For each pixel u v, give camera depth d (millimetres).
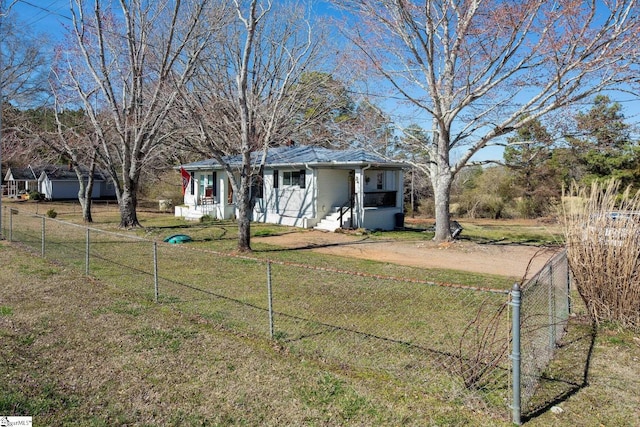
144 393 3914
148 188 38969
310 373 4379
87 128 20703
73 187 42812
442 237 15078
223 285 8156
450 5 13359
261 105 15320
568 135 13102
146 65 16391
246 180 12625
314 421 3488
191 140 16562
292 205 20312
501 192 30328
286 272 9422
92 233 15797
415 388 4086
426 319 6164
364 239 16141
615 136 13070
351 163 17844
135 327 5648
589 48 10781
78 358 4641
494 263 11523
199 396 3881
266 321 6031
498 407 3727
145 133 18234
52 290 7434
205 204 23750
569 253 6074
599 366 4668
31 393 3820
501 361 4430
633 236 5676
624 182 25391
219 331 5617
